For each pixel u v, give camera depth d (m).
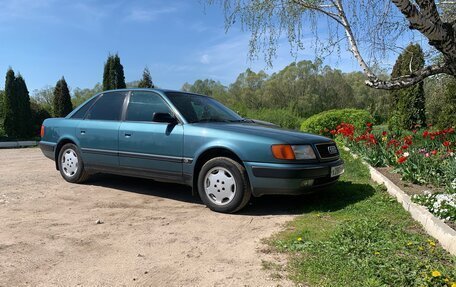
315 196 5.47
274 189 4.56
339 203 5.05
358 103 51.66
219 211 4.81
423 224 3.95
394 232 3.77
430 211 4.10
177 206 5.14
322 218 4.46
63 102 23.25
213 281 2.93
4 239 3.81
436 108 12.72
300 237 3.74
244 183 4.64
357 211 4.61
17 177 7.16
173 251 3.54
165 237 3.91
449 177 5.52
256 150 4.59
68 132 6.41
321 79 52.16
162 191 5.99
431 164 5.97
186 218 4.59
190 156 4.96
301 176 4.52
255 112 22.31
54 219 4.52
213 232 4.07
